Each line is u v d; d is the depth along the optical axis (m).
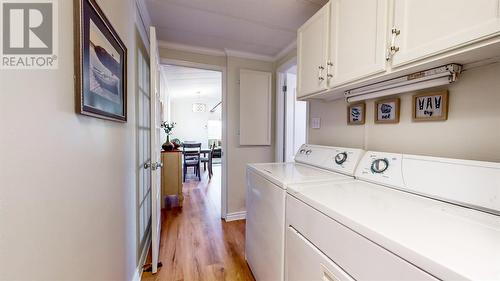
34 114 0.52
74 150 0.70
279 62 2.95
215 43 2.59
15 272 0.45
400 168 1.09
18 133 0.47
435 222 0.69
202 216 2.94
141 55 1.94
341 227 0.75
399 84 1.12
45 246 0.55
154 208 1.71
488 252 0.52
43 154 0.55
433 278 0.48
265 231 1.41
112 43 1.02
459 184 0.85
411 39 0.88
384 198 0.94
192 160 5.36
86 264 0.79
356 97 1.44
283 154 3.02
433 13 0.80
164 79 4.55
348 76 1.22
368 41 1.08
